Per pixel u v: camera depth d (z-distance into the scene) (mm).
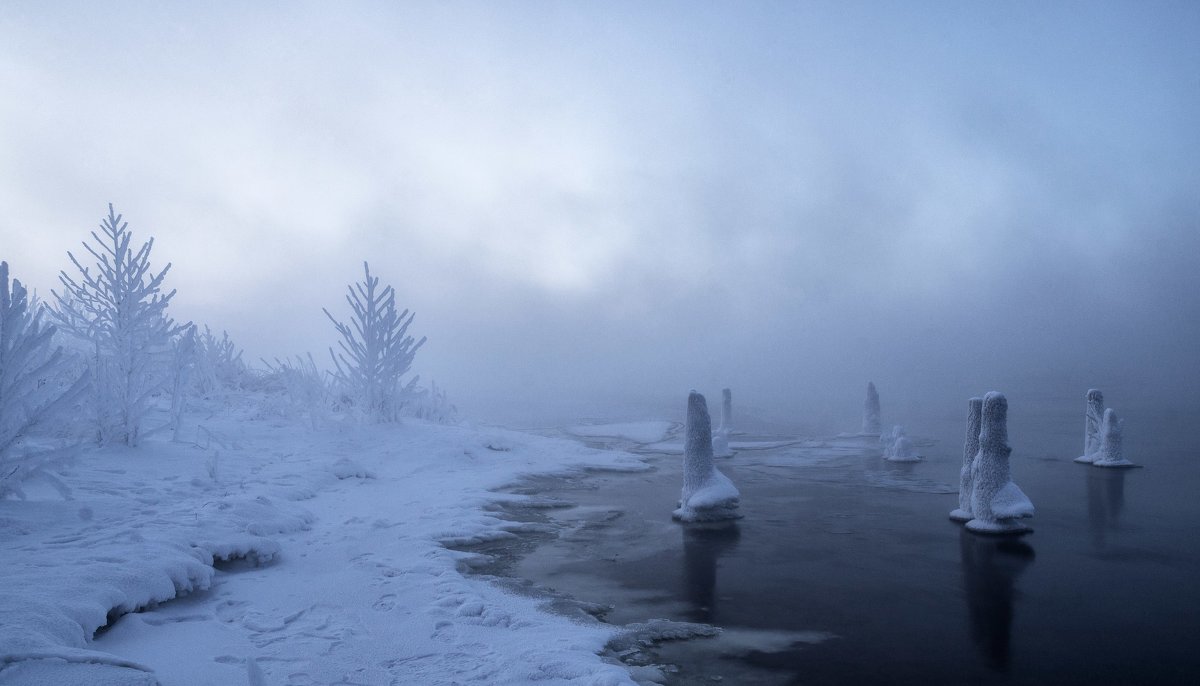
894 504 15477
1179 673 6793
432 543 11055
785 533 12703
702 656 7184
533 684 6195
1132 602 8867
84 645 6055
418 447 19391
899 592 9305
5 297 9633
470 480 16703
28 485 11164
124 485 12109
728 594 9219
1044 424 35656
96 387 14523
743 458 23938
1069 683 6574
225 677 6121
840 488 17625
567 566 10531
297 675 6289
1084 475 18875
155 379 15898
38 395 11867
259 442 18266
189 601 7879
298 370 23859
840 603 8867
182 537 8922
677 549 11570
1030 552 11273
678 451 26453
